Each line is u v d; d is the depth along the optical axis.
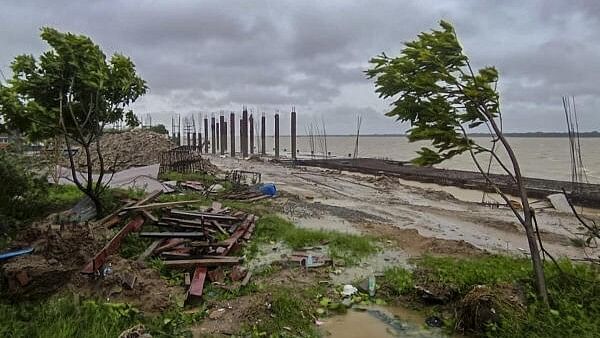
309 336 5.84
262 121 64.06
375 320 6.51
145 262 7.98
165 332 5.61
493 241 12.71
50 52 10.26
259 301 6.61
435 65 6.82
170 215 11.02
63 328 5.26
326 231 12.16
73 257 6.95
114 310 5.85
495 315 5.81
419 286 7.34
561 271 6.76
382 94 7.45
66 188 15.05
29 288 6.20
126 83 10.95
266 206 16.97
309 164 40.75
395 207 18.59
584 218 15.97
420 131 6.99
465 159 48.16
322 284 7.89
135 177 17.50
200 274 7.64
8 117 10.05
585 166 39.41
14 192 10.19
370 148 96.75
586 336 5.23
